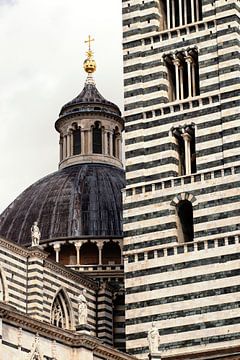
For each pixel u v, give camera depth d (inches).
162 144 4222.4
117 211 5172.2
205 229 4028.1
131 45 4399.6
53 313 4490.7
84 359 3503.9
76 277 4675.2
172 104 4249.5
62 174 5452.8
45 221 5118.1
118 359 3735.2
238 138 4069.9
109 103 5807.1
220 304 3912.4
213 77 4200.3
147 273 4092.0
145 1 4436.5
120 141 5846.5
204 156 4121.6
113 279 4963.1
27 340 3307.1
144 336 4023.1
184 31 4320.9
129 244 4163.4
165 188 4158.5
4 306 3196.4
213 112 4158.5
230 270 3932.1
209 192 4067.4
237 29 4222.4
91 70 5959.6
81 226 5083.7
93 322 4751.5
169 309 4003.4
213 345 3878.0
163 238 4101.9
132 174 4239.7
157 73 4320.9
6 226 5201.8
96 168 5482.3
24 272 4365.2
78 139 5723.4
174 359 3924.7
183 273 4020.7
